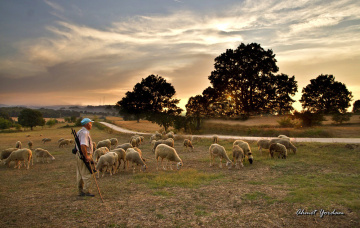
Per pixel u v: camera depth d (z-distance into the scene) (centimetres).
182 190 808
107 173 1187
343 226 498
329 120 3769
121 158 1252
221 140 2502
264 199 684
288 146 1552
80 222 524
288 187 822
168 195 745
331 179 934
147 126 6806
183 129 4450
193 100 5266
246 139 2439
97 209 609
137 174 1115
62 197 739
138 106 5306
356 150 1473
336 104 5231
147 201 679
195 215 570
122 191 809
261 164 1291
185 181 934
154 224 517
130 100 5234
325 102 5319
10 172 1308
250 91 4772
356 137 2372
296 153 1558
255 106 4719
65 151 2370
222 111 5044
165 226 507
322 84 5281
